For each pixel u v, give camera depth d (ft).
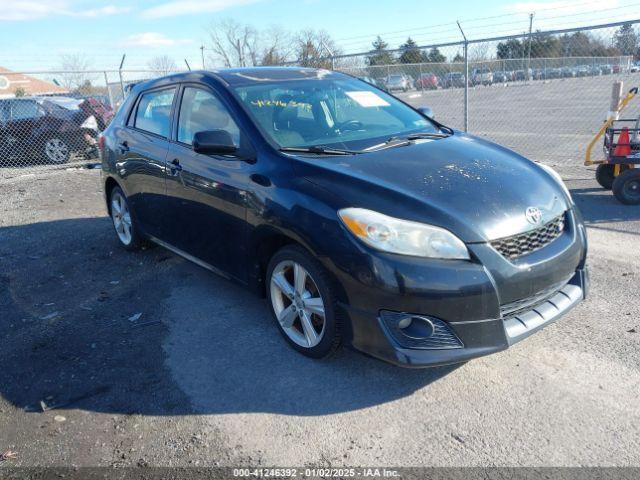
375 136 13.23
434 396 10.07
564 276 10.61
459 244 9.39
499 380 10.41
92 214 25.03
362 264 9.52
